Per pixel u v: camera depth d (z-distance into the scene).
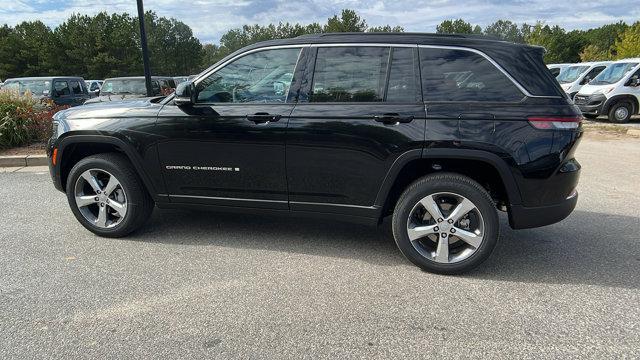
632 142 11.11
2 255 4.17
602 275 3.80
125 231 4.55
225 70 4.14
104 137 4.35
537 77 3.58
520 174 3.55
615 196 6.17
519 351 2.77
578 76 19.28
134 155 4.31
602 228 4.93
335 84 3.88
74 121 4.48
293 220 5.17
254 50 4.08
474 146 3.56
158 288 3.54
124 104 4.51
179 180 4.32
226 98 4.15
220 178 4.20
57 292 3.47
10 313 3.18
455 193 3.67
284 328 3.00
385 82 3.78
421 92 3.71
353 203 3.96
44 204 5.80
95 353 2.74
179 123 4.17
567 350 2.78
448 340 2.88
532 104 3.53
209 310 3.22
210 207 4.35
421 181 3.76
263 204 4.18
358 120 3.75
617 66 15.91
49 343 2.84
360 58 3.85
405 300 3.37
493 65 3.62
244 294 3.45
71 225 4.98
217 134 4.08
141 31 10.27
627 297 3.43
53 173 4.68
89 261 4.04
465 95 3.64
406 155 3.69
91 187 4.63
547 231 4.85
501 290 3.54
